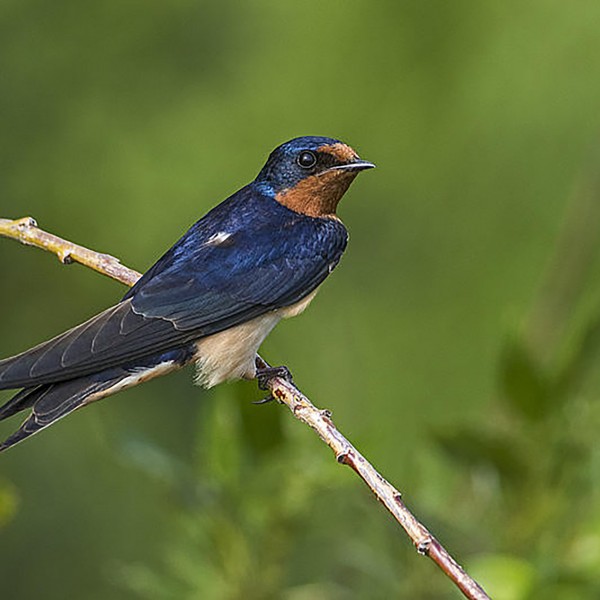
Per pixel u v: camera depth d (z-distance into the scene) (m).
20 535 13.19
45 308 13.84
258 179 9.15
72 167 13.70
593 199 11.88
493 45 14.28
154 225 13.57
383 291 14.38
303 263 8.70
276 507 8.16
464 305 14.26
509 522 8.32
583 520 8.25
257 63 14.05
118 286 13.82
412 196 14.42
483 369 14.01
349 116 14.12
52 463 13.41
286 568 8.26
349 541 8.45
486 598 5.62
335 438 6.62
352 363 14.09
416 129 14.27
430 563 8.30
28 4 13.91
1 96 13.77
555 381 8.39
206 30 13.97
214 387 8.68
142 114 13.86
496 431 8.27
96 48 13.91
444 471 8.70
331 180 8.91
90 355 7.72
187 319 8.20
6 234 8.71
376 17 14.16
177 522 8.53
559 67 14.27
